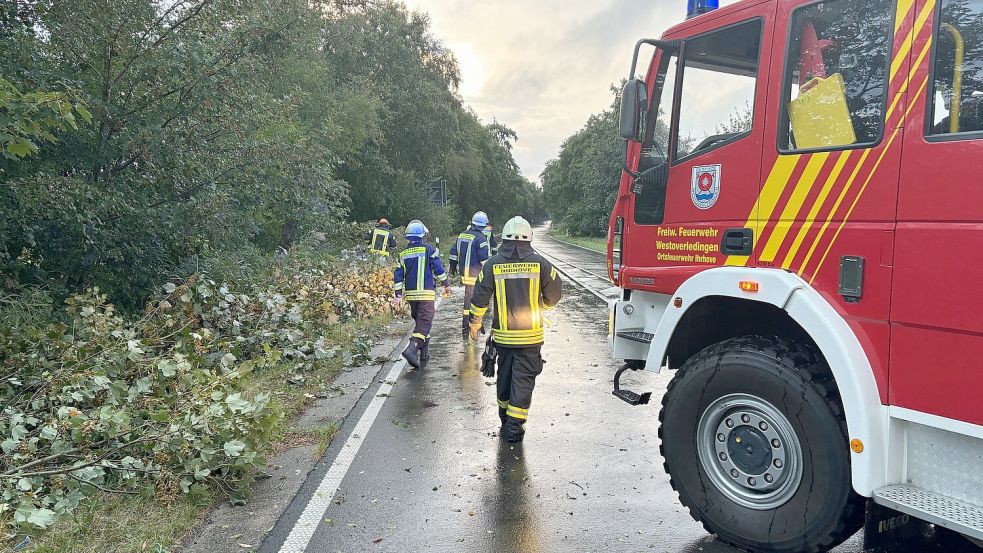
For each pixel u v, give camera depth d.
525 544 3.71
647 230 4.31
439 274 8.21
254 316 7.92
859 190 3.05
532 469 4.82
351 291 11.46
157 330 6.62
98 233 7.62
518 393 5.37
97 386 4.59
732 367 3.43
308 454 5.14
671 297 4.22
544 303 5.55
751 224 3.57
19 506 3.32
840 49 3.21
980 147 2.64
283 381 7.00
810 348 3.36
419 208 39.72
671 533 3.83
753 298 3.36
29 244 7.40
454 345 9.69
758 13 3.64
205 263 9.15
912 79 2.90
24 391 4.84
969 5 2.76
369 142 33.56
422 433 5.64
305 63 21.34
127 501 4.08
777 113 3.46
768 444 3.36
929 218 2.79
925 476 2.85
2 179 7.01
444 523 3.97
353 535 3.83
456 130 38.75
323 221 15.38
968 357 2.66
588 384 7.27
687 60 4.12
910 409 2.83
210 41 8.81
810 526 3.16
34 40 7.20
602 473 4.74
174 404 4.74
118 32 7.53
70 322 7.08
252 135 9.65
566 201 75.38
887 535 3.08
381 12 34.34
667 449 3.79
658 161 4.28
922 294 2.79
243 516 4.07
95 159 7.84
